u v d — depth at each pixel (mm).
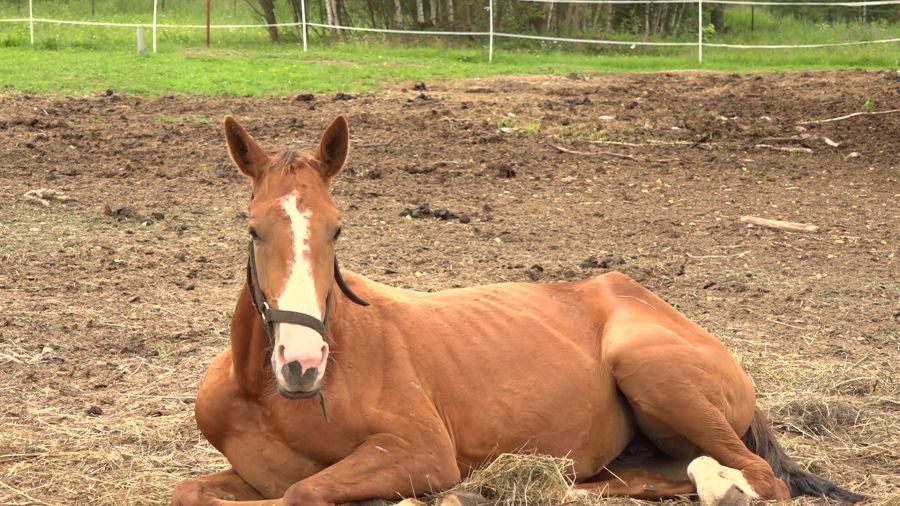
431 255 9602
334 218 4008
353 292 4465
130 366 6652
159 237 9836
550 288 5180
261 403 4277
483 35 27375
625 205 11859
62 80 18406
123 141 14156
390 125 15695
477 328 4684
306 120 15781
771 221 10984
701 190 12648
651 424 4738
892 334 7672
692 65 23484
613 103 17672
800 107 17344
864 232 10859
